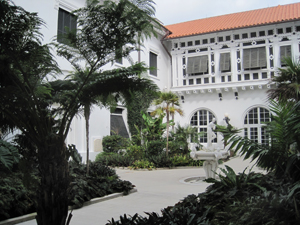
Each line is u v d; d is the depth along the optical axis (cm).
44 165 430
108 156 1520
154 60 2211
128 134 1848
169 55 2353
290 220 348
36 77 472
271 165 487
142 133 1783
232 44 2125
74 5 1444
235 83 2070
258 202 385
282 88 919
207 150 1041
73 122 1411
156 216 437
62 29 1378
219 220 405
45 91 480
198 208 456
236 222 370
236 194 495
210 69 2181
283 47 1984
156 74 2195
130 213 622
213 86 2133
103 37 443
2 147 541
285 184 475
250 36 2077
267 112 2028
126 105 577
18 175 638
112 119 1745
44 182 427
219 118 2147
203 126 2208
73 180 714
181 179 1102
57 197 425
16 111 427
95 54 473
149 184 997
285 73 957
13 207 571
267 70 2014
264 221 356
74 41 464
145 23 466
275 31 2002
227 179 560
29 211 604
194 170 1380
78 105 502
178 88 2253
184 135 1700
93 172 879
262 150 473
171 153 1647
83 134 1463
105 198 745
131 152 1543
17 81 439
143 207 671
